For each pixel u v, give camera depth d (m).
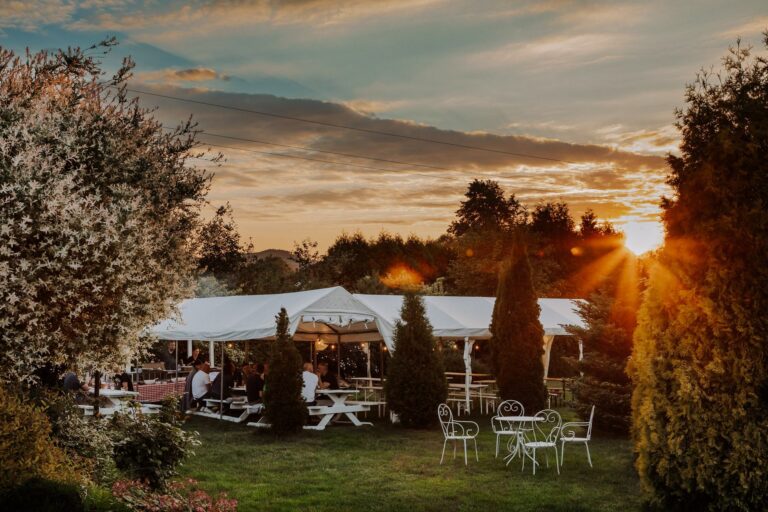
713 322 6.36
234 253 25.83
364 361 26.81
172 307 9.54
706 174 6.45
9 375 6.38
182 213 9.54
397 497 9.72
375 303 20.45
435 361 16.83
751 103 6.91
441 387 16.73
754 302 6.18
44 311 6.16
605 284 16.80
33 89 7.64
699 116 7.44
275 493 9.88
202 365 19.50
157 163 8.84
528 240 42.97
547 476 11.14
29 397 7.49
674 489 6.70
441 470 11.66
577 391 16.19
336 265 38.91
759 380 6.20
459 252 42.31
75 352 6.82
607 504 9.21
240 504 9.14
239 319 18.41
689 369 6.49
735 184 6.29
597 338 16.06
